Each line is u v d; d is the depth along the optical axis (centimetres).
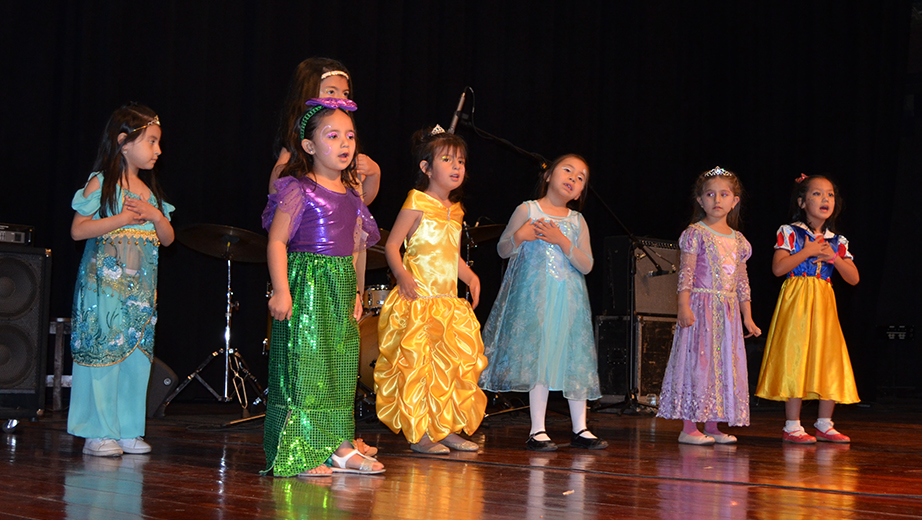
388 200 545
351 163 238
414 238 284
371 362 384
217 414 415
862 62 723
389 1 550
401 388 273
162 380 394
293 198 217
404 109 559
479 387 300
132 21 455
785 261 349
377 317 395
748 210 711
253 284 486
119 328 252
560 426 387
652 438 339
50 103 439
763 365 354
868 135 723
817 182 362
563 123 639
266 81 491
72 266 438
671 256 533
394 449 286
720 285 331
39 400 305
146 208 254
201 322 475
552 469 235
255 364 485
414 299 278
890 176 732
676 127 699
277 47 498
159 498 175
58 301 434
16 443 272
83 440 283
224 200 483
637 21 684
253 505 169
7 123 426
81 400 251
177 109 466
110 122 258
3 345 299
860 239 711
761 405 597
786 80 725
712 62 719
